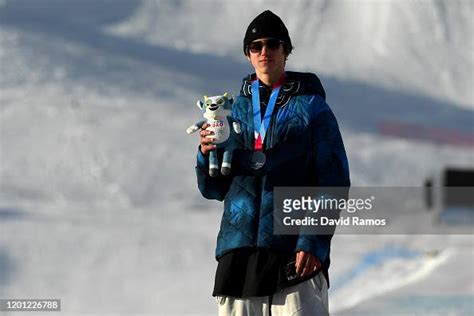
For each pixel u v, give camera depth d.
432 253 70.19
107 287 81.50
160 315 68.00
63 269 92.00
